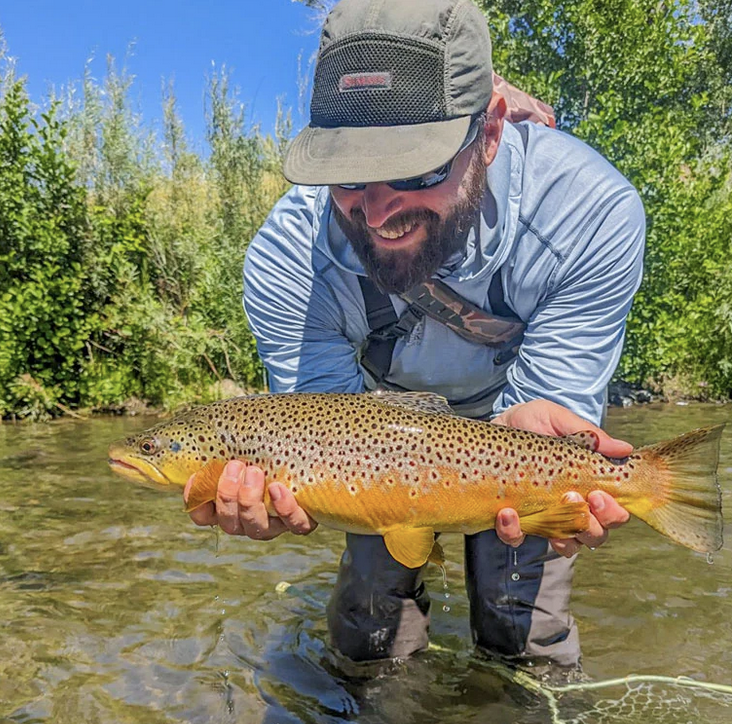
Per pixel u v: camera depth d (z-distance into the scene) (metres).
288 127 3.44
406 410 0.78
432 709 0.81
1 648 0.94
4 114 2.72
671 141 3.27
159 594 1.11
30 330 2.63
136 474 0.81
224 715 0.80
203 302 3.04
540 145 0.85
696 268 3.34
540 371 0.86
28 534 1.36
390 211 0.75
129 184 3.04
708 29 6.43
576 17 3.53
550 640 0.89
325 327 0.95
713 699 0.82
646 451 0.75
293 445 0.77
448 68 0.71
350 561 0.91
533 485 0.75
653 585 1.14
